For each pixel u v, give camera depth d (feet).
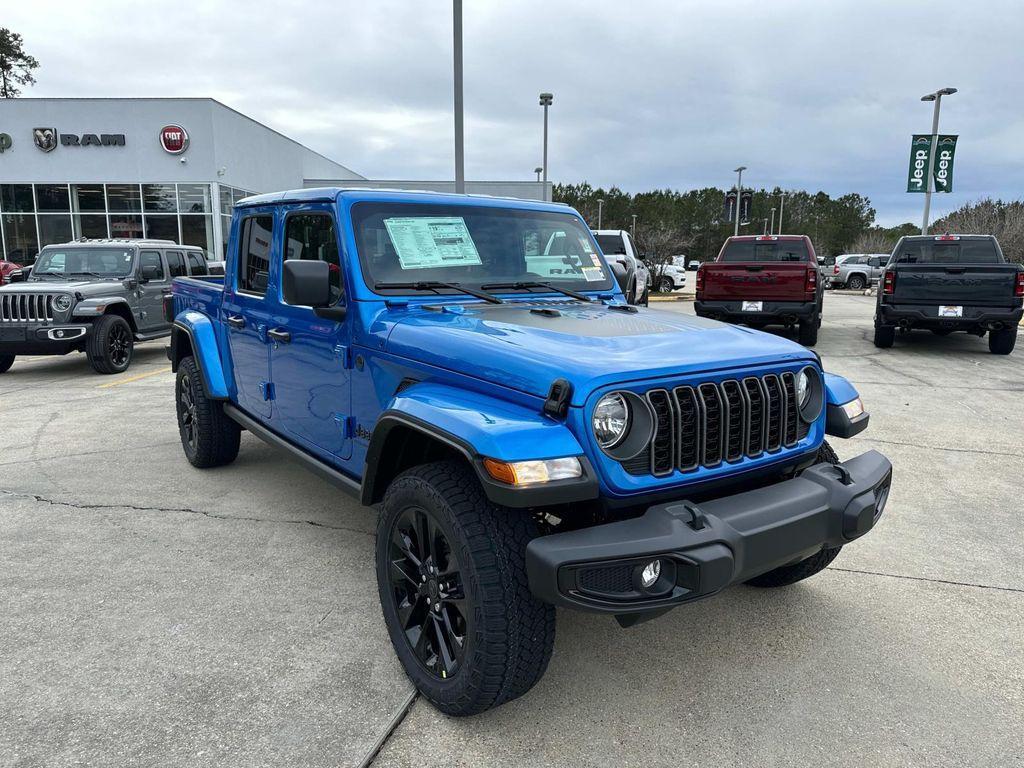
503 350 8.35
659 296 80.74
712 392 8.32
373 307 10.39
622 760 7.78
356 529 13.96
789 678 9.32
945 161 79.41
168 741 7.93
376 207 11.08
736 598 11.49
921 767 7.70
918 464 18.37
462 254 11.61
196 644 9.89
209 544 13.20
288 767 7.57
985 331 37.01
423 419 8.13
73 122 82.02
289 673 9.25
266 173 101.45
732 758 7.83
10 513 14.65
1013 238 104.17
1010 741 8.13
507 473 7.00
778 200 361.10
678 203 313.53
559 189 336.29
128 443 19.94
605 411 7.52
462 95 42.14
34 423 22.30
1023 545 13.48
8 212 83.25
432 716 8.48
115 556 12.66
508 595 7.55
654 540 7.18
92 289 31.32
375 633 10.23
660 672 9.45
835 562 12.79
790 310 36.94
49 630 10.19
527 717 8.50
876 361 34.50
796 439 9.32
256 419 14.60
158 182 83.66
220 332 15.78
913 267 35.73
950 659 9.77
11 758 7.61
